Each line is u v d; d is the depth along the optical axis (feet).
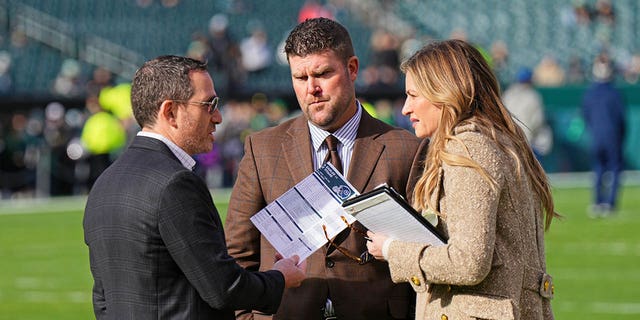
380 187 35.04
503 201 34.58
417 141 42.24
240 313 42.57
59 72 215.10
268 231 39.75
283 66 223.10
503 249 34.55
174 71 35.88
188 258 34.19
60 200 168.25
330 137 41.91
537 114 155.02
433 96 35.63
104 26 229.66
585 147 187.62
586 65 234.79
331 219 39.68
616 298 84.69
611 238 118.73
